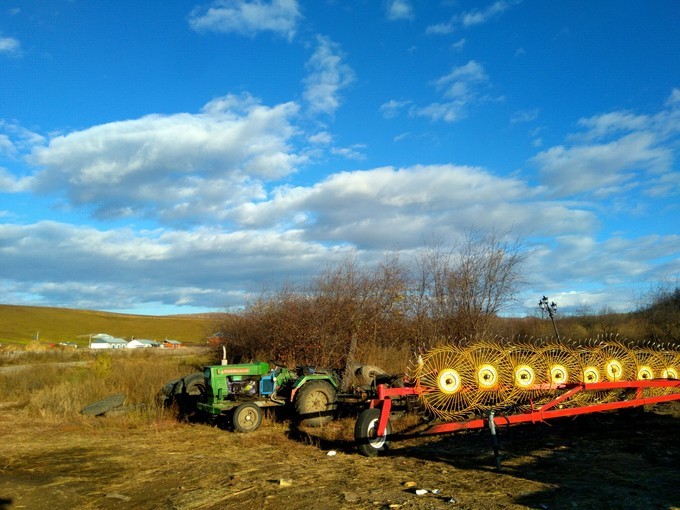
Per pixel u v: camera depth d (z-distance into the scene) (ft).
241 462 25.82
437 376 27.32
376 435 27.20
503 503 18.51
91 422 38.14
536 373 29.12
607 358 31.55
